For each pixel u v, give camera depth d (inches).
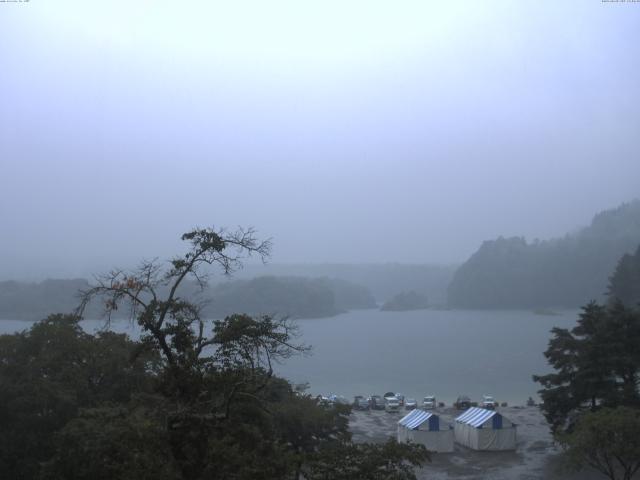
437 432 2217.0
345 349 6840.6
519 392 4023.1
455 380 4591.5
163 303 862.5
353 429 2669.8
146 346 889.5
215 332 915.4
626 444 1497.3
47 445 1240.2
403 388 4229.8
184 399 848.3
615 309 2240.4
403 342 7544.3
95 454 900.6
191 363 847.7
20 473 1237.1
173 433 805.9
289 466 846.5
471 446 2272.4
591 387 2082.9
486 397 3474.4
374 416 3056.1
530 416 3029.0
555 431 1987.0
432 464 2053.4
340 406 1713.8
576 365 2151.8
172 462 788.0
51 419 1283.2
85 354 1411.2
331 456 898.1
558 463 2028.8
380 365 5467.5
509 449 2236.7
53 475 994.1
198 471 792.9
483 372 5004.9
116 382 1380.4
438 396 3885.3
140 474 748.6
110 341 1476.4
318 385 4377.5
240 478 740.7
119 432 872.9
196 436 803.4
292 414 1492.4
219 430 823.7
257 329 888.3
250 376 878.4
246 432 843.4
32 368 1371.8
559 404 2159.2
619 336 2121.1
